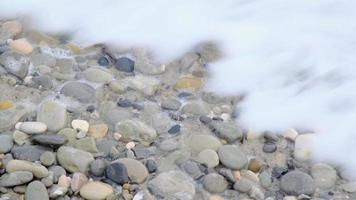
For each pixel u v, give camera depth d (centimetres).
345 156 306
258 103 336
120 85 334
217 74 355
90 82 336
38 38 363
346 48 380
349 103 339
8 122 301
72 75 340
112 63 355
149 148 300
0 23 372
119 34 375
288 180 288
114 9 394
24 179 271
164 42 372
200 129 315
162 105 327
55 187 272
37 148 289
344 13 408
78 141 297
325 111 333
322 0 415
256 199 281
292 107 334
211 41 377
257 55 371
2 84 326
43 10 385
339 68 363
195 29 384
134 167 285
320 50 376
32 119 308
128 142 303
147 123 315
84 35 373
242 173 293
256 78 354
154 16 392
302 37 386
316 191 289
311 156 306
